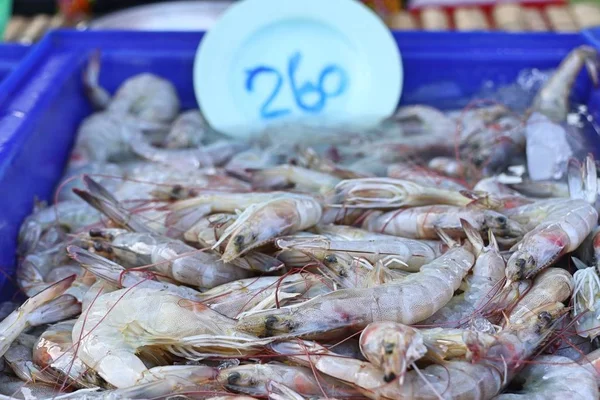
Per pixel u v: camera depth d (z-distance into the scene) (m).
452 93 0.75
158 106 0.74
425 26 0.88
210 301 0.50
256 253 0.52
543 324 0.48
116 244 0.54
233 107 0.68
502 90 0.74
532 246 0.51
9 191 0.58
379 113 0.69
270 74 0.68
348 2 0.68
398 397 0.44
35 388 0.49
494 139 0.66
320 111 0.69
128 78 0.76
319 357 0.46
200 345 0.48
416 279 0.49
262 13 0.67
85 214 0.61
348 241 0.52
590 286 0.50
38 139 0.64
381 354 0.44
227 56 0.68
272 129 0.69
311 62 0.69
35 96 0.67
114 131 0.71
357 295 0.48
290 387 0.46
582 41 0.73
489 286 0.50
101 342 0.48
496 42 0.74
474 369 0.45
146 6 0.87
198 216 0.56
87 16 0.91
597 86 0.70
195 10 0.86
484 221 0.53
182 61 0.75
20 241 0.59
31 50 0.73
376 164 0.65
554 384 0.47
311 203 0.54
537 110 0.70
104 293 0.50
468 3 0.92
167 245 0.53
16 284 0.57
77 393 0.46
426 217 0.55
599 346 0.50
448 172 0.64
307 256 0.52
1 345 0.50
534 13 0.89
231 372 0.46
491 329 0.48
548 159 0.64
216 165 0.66
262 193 0.57
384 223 0.56
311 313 0.47
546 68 0.74
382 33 0.69
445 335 0.46
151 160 0.68
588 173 0.57
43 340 0.50
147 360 0.49
